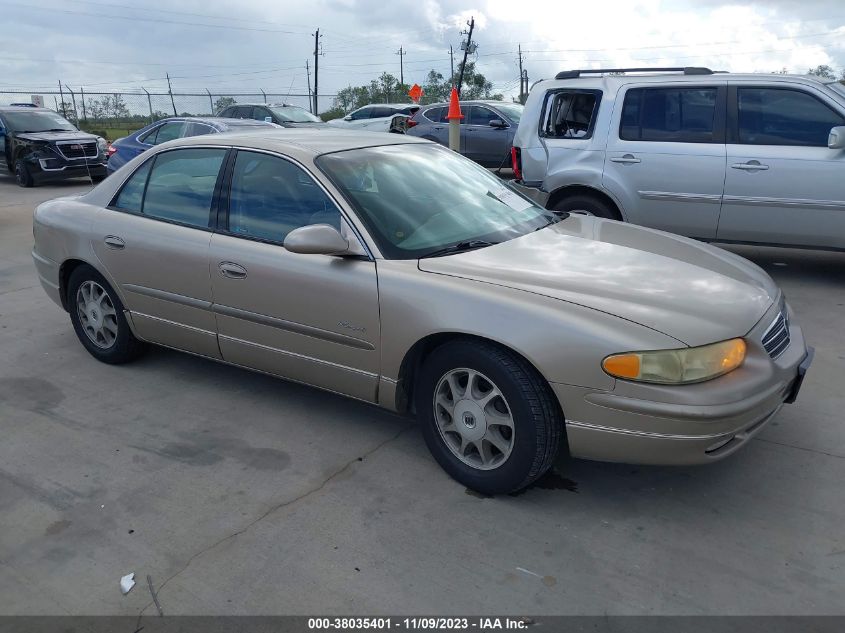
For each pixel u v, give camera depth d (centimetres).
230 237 389
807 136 611
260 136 410
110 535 302
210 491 333
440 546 291
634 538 294
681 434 281
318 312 355
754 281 346
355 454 364
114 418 407
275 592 267
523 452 305
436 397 333
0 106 1630
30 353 507
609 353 282
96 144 1542
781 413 399
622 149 677
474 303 308
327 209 360
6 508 323
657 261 347
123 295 445
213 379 458
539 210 430
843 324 541
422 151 430
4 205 1234
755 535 295
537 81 738
